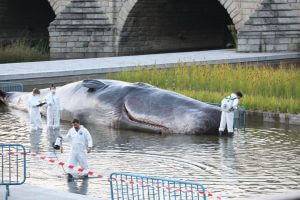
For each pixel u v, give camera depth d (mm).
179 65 105375
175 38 178875
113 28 168375
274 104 84875
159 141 72750
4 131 78312
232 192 54562
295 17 149750
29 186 50500
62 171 60438
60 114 85062
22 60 154375
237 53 142500
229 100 75500
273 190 55125
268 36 148625
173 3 175000
